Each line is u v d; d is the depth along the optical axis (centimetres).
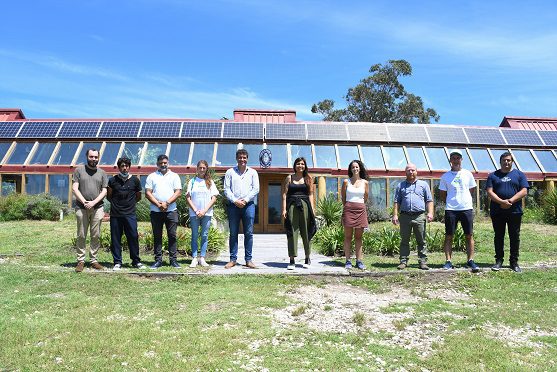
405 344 547
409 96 4231
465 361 494
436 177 1977
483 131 2191
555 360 507
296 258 1116
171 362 476
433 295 765
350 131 2111
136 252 929
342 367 477
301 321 619
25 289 762
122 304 684
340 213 1579
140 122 2080
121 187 915
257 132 2058
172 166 1895
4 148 1961
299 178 956
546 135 2211
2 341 532
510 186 895
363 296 754
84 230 882
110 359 483
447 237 925
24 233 1348
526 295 754
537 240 1306
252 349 518
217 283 810
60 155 1934
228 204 959
